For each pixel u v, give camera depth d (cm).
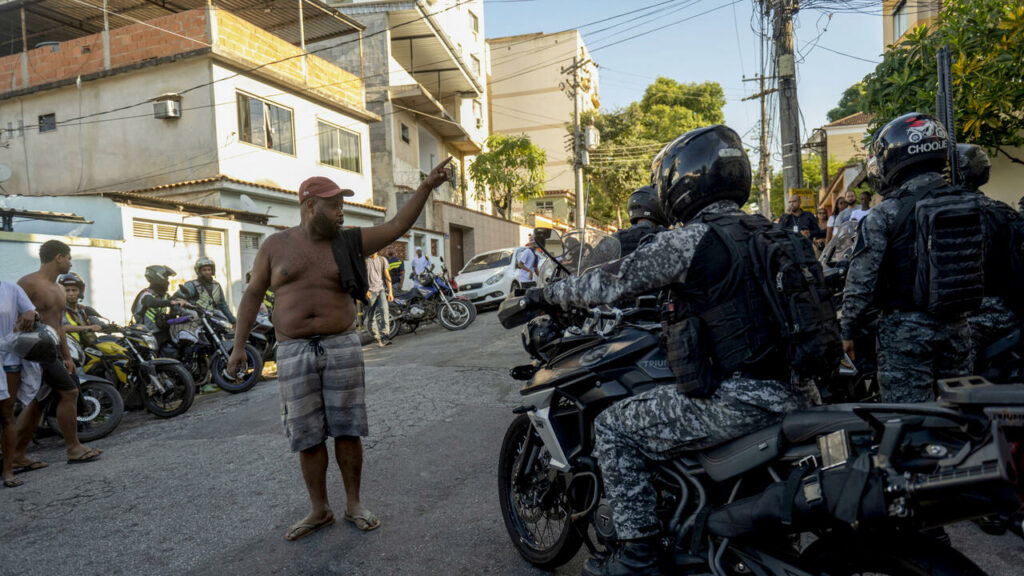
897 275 274
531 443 302
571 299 214
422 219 2230
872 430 161
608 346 244
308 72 1803
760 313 185
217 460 498
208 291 851
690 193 205
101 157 1569
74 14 1789
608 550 241
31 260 996
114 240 1133
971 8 770
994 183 868
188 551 339
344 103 1892
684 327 195
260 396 755
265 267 349
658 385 224
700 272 191
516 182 2966
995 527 303
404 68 2644
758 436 186
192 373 814
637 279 197
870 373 374
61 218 1119
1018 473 126
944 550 159
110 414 633
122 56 1545
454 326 1227
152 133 1513
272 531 356
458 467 436
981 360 320
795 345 181
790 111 1220
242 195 1480
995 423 130
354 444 356
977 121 737
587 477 249
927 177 273
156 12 1803
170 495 427
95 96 1574
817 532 179
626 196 3831
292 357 342
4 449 483
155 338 753
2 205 1198
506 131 5031
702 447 201
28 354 487
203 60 1474
